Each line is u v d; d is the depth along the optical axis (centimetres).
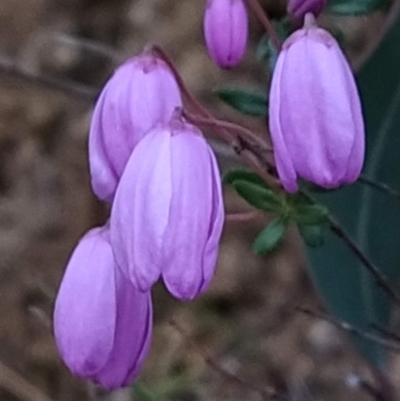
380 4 9
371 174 11
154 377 15
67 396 16
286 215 9
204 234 7
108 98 8
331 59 7
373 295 11
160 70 8
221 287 16
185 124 7
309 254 11
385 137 11
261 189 9
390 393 11
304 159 7
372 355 11
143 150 7
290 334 16
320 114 7
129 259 7
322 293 11
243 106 9
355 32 16
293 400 11
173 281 7
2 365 16
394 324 12
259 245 9
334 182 7
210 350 16
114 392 15
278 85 7
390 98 10
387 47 10
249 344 16
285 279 16
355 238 11
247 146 8
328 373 15
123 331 8
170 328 16
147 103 8
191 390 15
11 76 16
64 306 8
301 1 9
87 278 8
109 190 8
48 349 16
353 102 7
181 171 7
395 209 11
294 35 7
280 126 7
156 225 7
